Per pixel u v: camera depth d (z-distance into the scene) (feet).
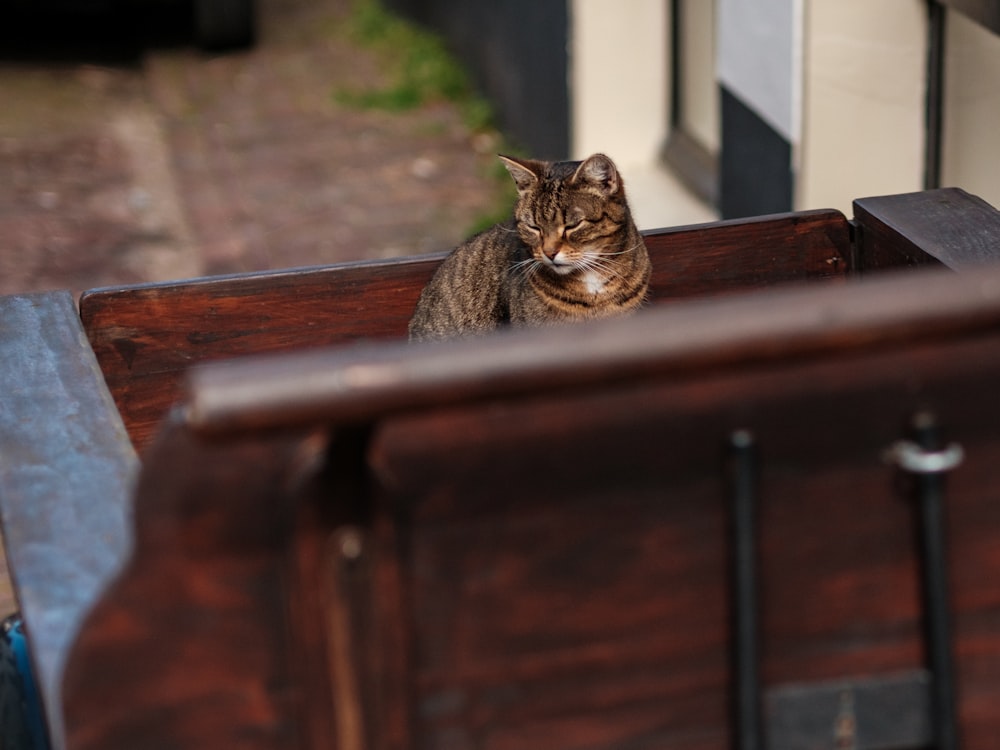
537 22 25.55
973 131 15.31
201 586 5.05
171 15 38.34
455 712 5.34
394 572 5.05
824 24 15.76
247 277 10.16
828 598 5.49
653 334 4.80
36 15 37.91
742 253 11.05
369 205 26.66
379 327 10.82
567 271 13.35
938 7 15.53
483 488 5.10
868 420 5.28
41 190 27.91
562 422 5.07
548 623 5.30
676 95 23.99
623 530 5.25
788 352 4.89
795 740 5.60
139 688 5.13
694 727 5.52
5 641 8.38
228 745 5.25
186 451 4.89
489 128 29.94
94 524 6.59
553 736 5.44
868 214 10.69
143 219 26.58
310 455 4.88
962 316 4.93
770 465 5.29
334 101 32.17
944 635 5.45
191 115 31.94
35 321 9.25
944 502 5.46
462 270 12.44
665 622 5.38
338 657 5.11
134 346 10.05
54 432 7.56
